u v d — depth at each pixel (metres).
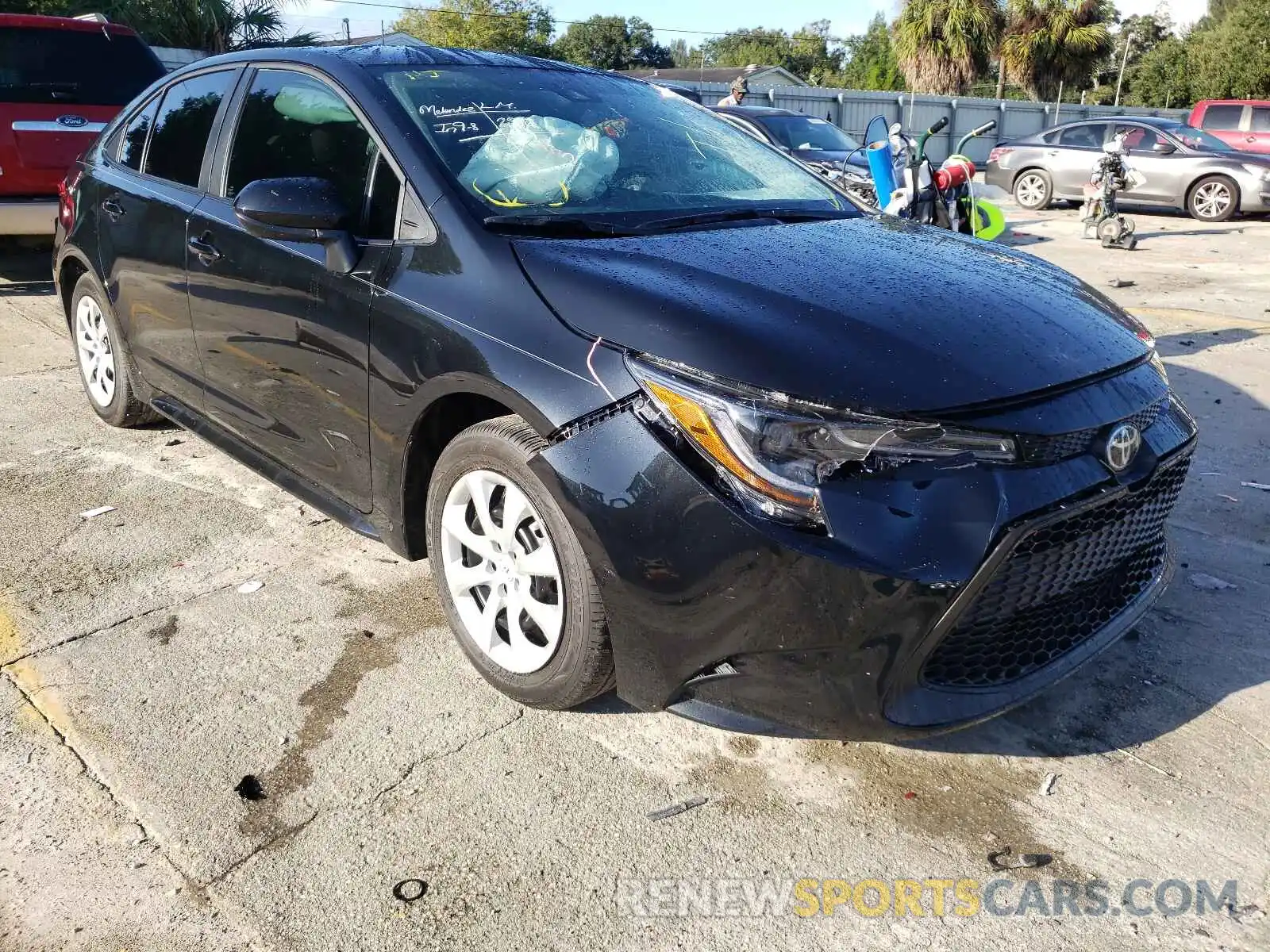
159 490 4.08
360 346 2.82
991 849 2.26
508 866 2.19
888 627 2.04
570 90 3.44
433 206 2.75
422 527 2.95
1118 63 61.88
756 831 2.30
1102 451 2.27
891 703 2.13
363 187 2.98
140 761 2.48
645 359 2.23
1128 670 2.93
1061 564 2.23
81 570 3.41
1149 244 12.03
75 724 2.60
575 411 2.28
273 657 2.93
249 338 3.31
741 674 2.18
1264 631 3.14
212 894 2.09
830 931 2.04
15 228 7.02
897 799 2.41
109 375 4.63
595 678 2.45
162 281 3.76
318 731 2.61
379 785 2.42
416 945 1.98
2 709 2.66
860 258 2.72
